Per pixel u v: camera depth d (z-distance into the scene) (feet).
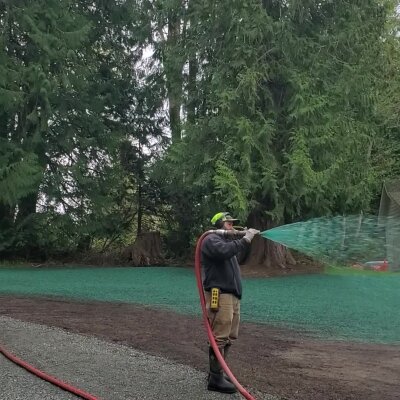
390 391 18.08
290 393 17.62
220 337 17.52
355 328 27.91
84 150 76.33
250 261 61.82
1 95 65.62
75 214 75.77
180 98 67.51
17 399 16.43
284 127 59.11
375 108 63.00
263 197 59.36
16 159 68.08
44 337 24.75
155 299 37.96
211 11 59.72
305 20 59.77
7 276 53.98
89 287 44.45
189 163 61.21
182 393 17.30
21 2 68.49
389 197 32.60
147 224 84.43
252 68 56.49
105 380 18.47
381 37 71.97
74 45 70.03
